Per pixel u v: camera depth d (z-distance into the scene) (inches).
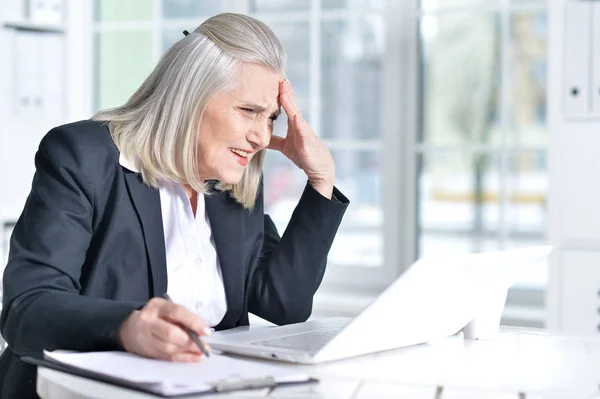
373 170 148.4
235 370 43.4
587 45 112.3
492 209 145.9
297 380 43.1
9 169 129.9
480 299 56.7
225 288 65.0
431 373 46.4
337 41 148.9
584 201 113.4
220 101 60.2
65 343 48.4
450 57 146.7
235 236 65.8
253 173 66.9
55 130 59.8
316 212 66.8
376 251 148.6
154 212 60.6
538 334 60.9
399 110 144.9
